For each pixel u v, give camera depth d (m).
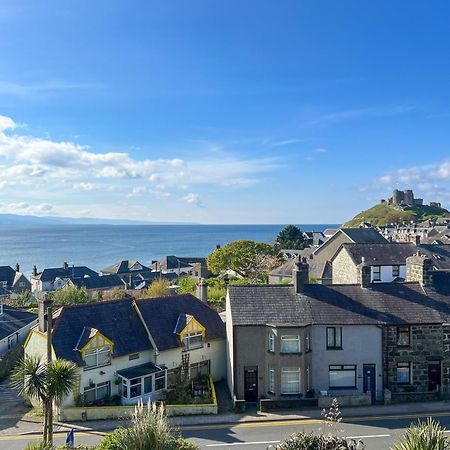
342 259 60.09
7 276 103.75
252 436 26.92
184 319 36.31
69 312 33.38
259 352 33.31
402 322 33.16
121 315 35.25
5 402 33.16
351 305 34.62
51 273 111.94
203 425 28.77
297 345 32.62
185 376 35.50
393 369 33.16
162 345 34.41
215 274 95.38
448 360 33.28
